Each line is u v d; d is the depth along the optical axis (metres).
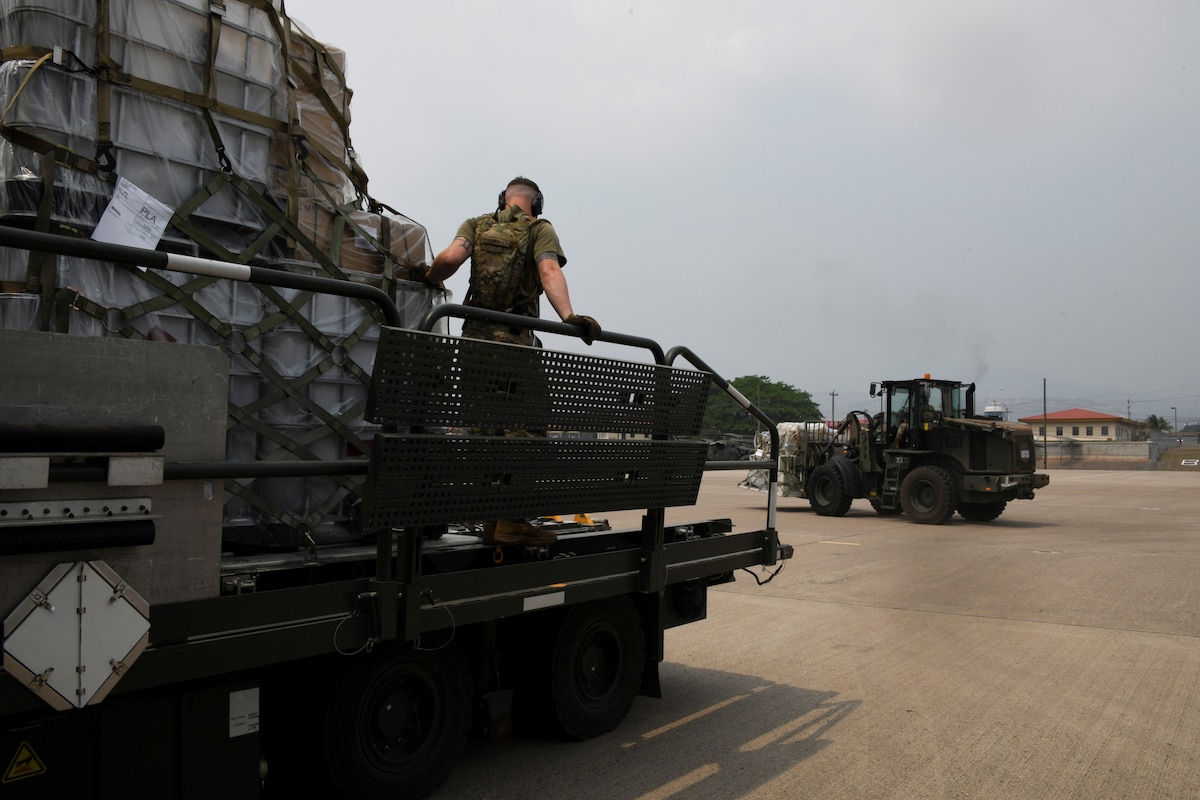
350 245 3.63
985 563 10.37
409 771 3.24
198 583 2.42
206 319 3.03
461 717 3.47
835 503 17.22
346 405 3.45
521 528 3.84
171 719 2.43
